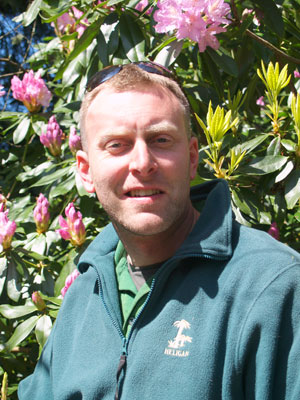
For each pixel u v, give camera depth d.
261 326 1.02
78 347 1.29
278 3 2.25
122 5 2.23
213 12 1.92
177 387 1.06
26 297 2.23
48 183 2.35
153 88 1.18
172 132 1.16
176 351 1.09
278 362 1.02
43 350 1.48
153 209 1.14
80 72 2.46
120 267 1.31
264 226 2.09
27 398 1.48
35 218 2.29
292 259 1.07
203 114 2.44
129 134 1.15
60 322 1.40
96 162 1.19
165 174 1.15
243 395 1.06
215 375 1.05
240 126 2.43
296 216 1.99
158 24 1.91
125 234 1.22
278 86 1.92
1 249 2.11
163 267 1.15
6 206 2.70
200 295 1.11
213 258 1.12
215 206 1.20
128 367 1.15
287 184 1.89
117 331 1.23
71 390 1.24
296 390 1.00
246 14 2.34
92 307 1.33
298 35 2.38
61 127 3.37
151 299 1.16
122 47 2.23
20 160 3.08
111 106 1.17
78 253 2.14
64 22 2.95
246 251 1.12
